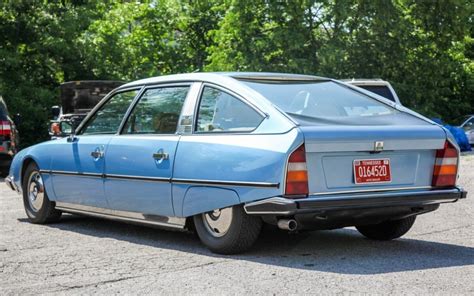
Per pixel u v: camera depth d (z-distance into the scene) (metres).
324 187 5.94
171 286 5.26
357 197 5.99
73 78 28.23
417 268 5.80
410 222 7.01
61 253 6.59
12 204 10.56
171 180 6.62
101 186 7.47
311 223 6.08
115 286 5.30
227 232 6.25
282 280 5.39
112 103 7.72
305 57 30.28
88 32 28.42
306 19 30.23
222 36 30.80
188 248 6.76
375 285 5.21
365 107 6.72
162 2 37.03
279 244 6.94
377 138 6.11
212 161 6.27
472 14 35.31
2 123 15.85
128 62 30.42
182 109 6.82
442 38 32.50
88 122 7.93
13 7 25.92
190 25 38.38
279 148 5.84
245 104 6.34
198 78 6.88
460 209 9.66
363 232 7.32
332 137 5.91
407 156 6.38
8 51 25.84
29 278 5.59
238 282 5.34
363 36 30.66
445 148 6.54
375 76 31.05
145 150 6.95
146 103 7.28
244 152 6.05
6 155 15.85
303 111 6.27
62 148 8.07
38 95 26.20
